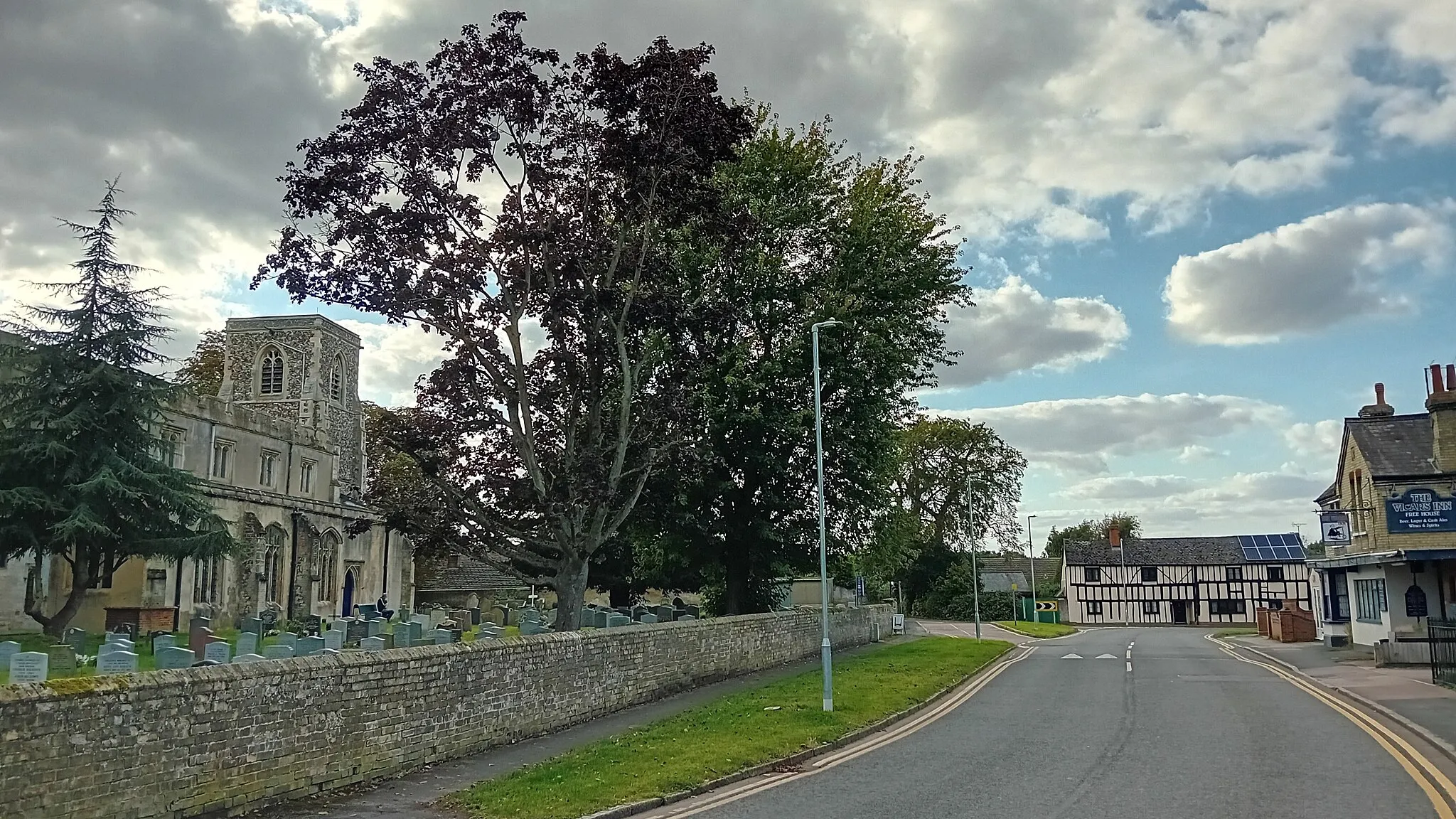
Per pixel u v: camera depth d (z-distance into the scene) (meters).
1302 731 16.05
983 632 57.38
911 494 72.56
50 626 28.56
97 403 29.39
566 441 22.78
